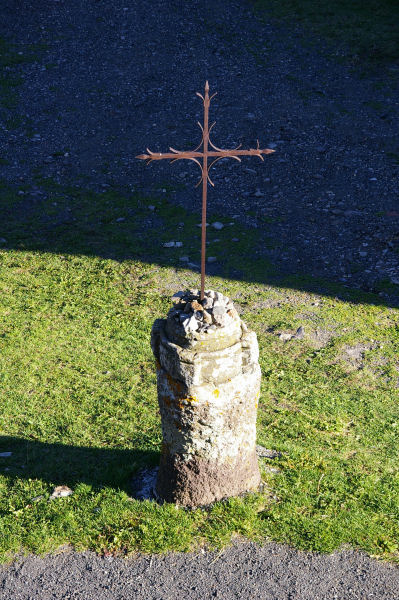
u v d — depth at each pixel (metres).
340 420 8.27
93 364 9.41
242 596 5.77
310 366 9.52
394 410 8.55
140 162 16.25
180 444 6.28
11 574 5.98
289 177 15.61
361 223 13.78
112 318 10.62
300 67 20.95
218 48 22.03
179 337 5.97
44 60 21.03
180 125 17.91
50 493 6.87
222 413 6.12
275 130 17.61
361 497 6.86
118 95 19.38
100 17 23.67
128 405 8.47
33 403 8.49
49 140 17.19
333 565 6.07
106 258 12.48
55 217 13.95
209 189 15.16
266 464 7.27
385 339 10.22
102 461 7.38
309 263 12.51
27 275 11.84
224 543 6.22
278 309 11.00
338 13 23.88
